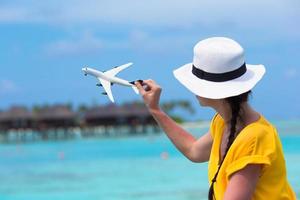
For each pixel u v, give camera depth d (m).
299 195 15.12
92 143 56.81
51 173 25.97
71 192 18.84
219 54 3.04
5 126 68.88
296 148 32.28
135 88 3.68
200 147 3.57
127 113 67.88
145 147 43.88
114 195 17.64
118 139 63.16
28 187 20.73
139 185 19.75
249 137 2.94
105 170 26.25
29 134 69.50
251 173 2.92
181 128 3.67
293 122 103.38
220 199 3.05
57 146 54.03
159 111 3.70
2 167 30.70
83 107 77.25
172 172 23.47
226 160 2.99
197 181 19.94
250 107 3.10
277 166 2.99
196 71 3.13
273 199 2.98
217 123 3.25
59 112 68.88
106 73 3.48
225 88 3.03
